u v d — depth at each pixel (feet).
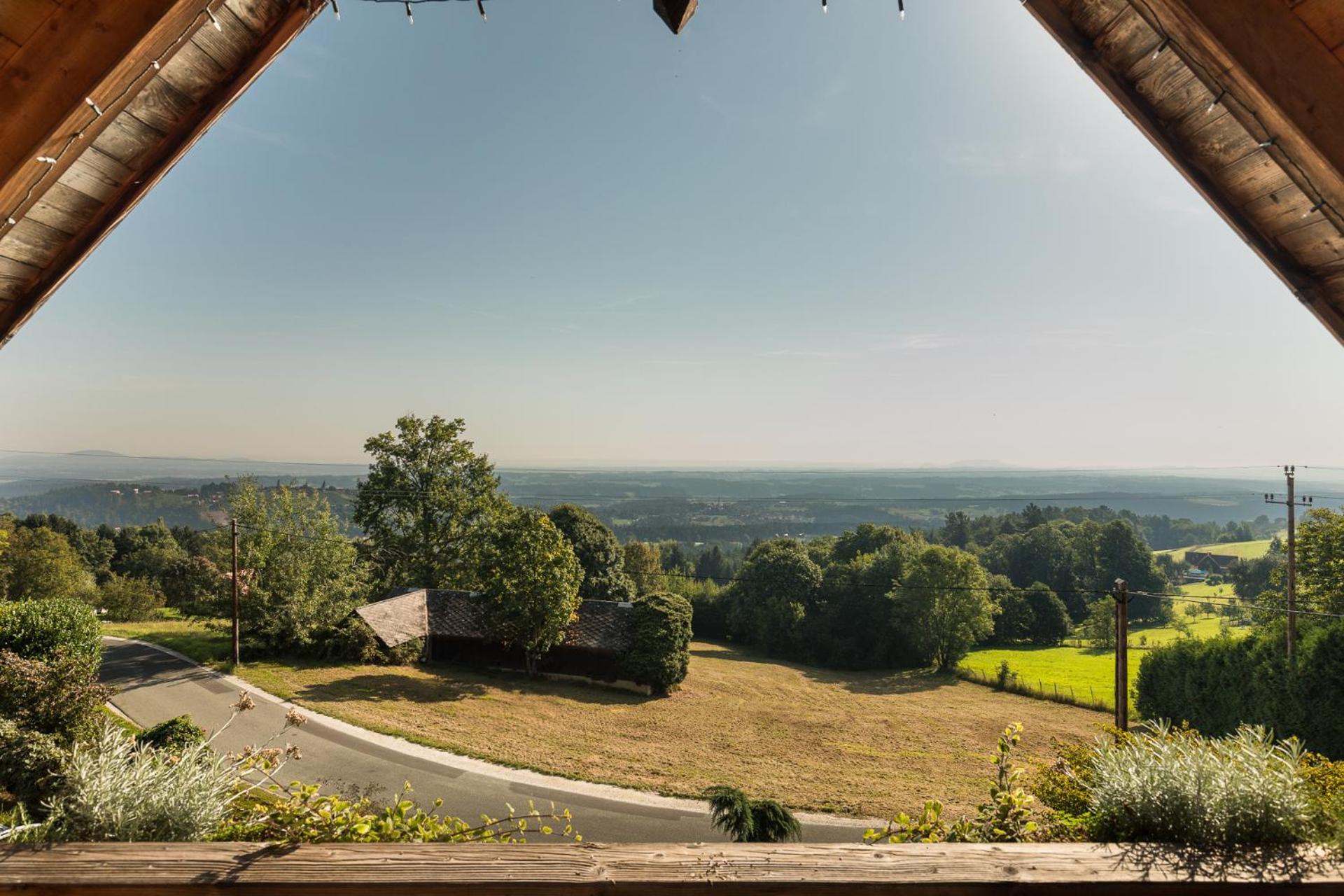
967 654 151.84
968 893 6.21
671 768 60.03
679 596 105.60
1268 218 6.78
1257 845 6.95
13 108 5.34
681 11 6.71
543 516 99.71
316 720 62.34
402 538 118.62
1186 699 76.69
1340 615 62.90
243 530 92.12
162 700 65.26
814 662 150.51
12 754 14.69
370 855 6.54
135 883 6.14
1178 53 5.94
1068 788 10.09
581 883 6.13
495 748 60.64
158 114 6.66
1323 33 5.30
